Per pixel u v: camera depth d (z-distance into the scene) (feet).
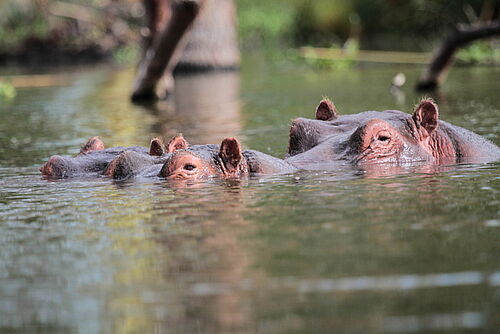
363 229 40.19
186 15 128.36
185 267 35.01
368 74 172.55
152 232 41.47
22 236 42.14
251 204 47.42
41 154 82.43
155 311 30.27
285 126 97.96
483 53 183.32
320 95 135.23
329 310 29.60
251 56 251.39
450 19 232.94
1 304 31.73
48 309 31.01
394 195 48.75
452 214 42.80
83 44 263.08
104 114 121.19
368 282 32.12
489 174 56.08
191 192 51.93
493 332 27.43
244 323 28.81
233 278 33.30
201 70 201.46
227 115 112.78
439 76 135.64
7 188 57.26
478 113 99.09
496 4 215.10
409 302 30.04
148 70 138.51
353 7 272.92
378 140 63.52
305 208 45.78
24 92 163.02
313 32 282.77
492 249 35.70
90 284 33.55
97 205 49.26
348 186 52.60
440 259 34.55
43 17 273.54
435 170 58.95
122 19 276.41
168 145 65.05
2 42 262.88
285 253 36.40
